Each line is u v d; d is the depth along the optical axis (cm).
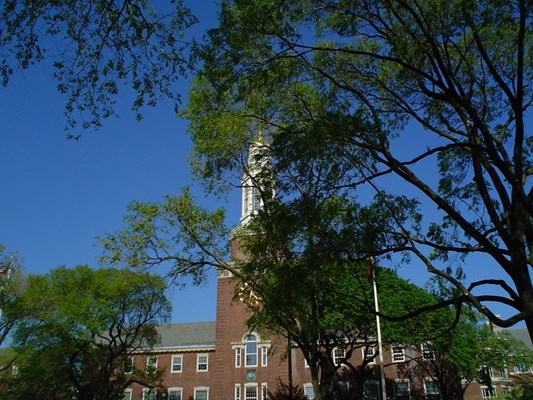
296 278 1756
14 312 4453
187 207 2625
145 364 6100
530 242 1472
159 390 6262
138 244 2578
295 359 5653
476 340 4712
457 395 5019
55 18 1130
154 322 5222
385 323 4275
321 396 2606
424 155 1546
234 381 5647
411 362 5488
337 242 1675
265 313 2561
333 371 2722
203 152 2461
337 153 1595
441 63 1490
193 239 2617
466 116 1803
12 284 4519
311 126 1631
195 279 2606
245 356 5731
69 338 4747
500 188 1595
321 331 3228
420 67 1594
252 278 2409
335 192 1689
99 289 4825
